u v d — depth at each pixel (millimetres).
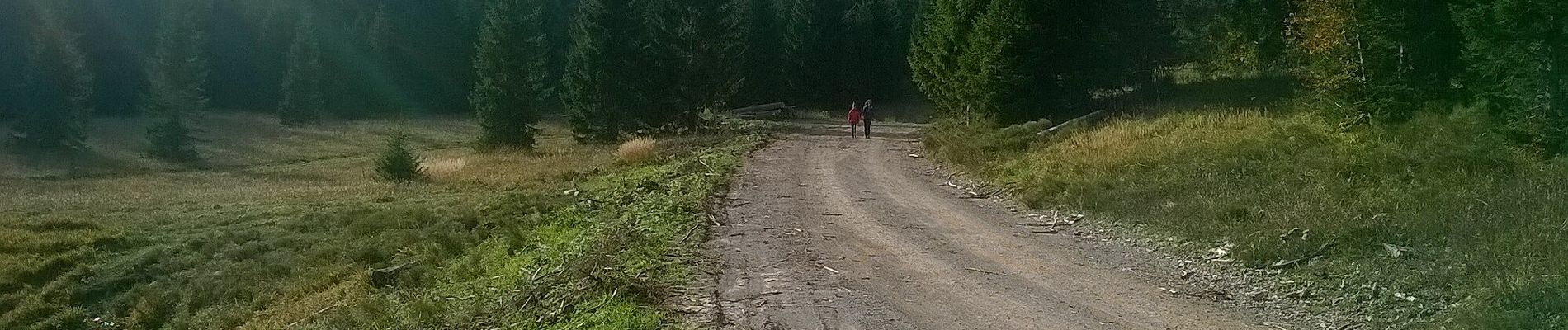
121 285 15016
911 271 8852
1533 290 6422
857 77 60438
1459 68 14727
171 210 21047
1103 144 16953
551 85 66125
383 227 17562
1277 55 27672
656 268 8805
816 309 7320
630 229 11422
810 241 10531
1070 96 24125
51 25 48219
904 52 64250
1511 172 10836
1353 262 8188
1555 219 8500
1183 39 30359
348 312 10914
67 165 39062
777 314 7191
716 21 41438
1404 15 14969
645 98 39812
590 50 39656
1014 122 23109
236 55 72188
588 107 40312
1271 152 13852
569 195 18562
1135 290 7973
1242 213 10562
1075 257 9484
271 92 70938
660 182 17219
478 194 21938
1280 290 7773
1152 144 16203
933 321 6988
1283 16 26953
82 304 14352
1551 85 11398
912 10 67250
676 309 7352
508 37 40375
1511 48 11852
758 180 17188
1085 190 12953
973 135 21250
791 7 63938
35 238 17438
